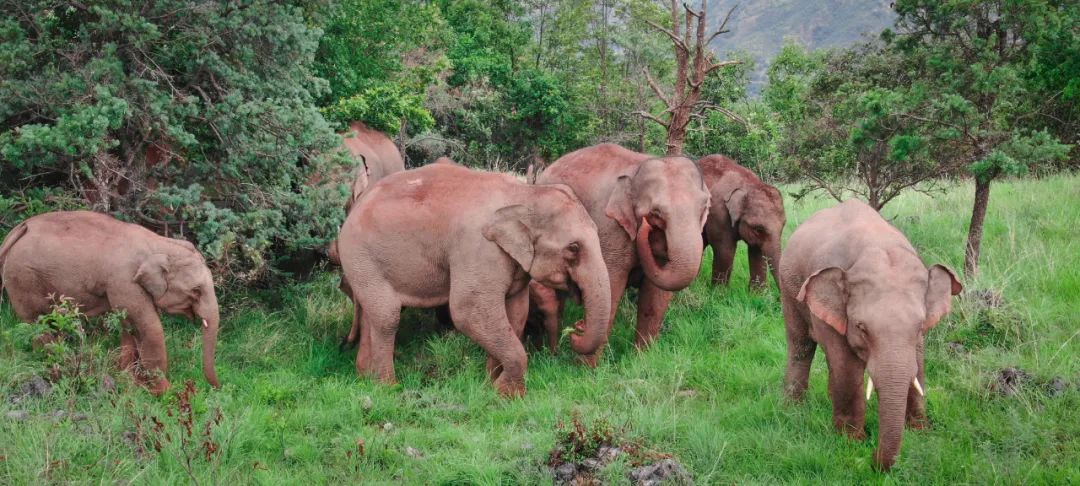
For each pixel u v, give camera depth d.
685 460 5.73
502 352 7.27
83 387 6.61
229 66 9.08
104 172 8.46
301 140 9.10
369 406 6.80
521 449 5.86
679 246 7.75
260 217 8.80
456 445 6.17
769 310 8.92
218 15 8.70
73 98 8.07
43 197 8.48
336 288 9.67
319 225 9.35
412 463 5.81
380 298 7.55
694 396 7.10
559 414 6.57
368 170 12.70
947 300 5.20
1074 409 6.05
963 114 8.54
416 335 8.88
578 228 7.13
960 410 6.16
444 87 26.17
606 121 30.78
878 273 5.24
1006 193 12.90
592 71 34.56
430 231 7.40
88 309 7.25
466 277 7.23
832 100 19.34
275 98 9.28
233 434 5.91
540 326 8.62
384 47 15.26
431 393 7.21
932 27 9.34
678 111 12.26
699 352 7.97
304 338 8.61
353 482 5.54
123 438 5.73
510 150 29.30
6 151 7.68
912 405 6.00
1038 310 7.60
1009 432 5.77
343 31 14.27
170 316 8.48
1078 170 15.89
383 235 7.49
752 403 6.65
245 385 7.37
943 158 9.83
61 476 5.09
